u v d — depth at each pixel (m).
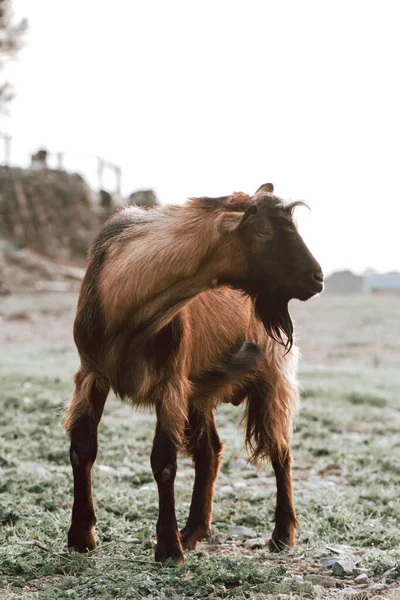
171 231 6.05
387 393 17.91
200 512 7.50
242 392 7.90
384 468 11.04
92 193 77.50
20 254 59.88
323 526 7.87
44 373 17.89
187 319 6.50
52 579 5.77
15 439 11.58
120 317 6.11
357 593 5.50
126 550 6.54
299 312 41.28
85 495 6.40
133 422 13.29
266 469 10.61
